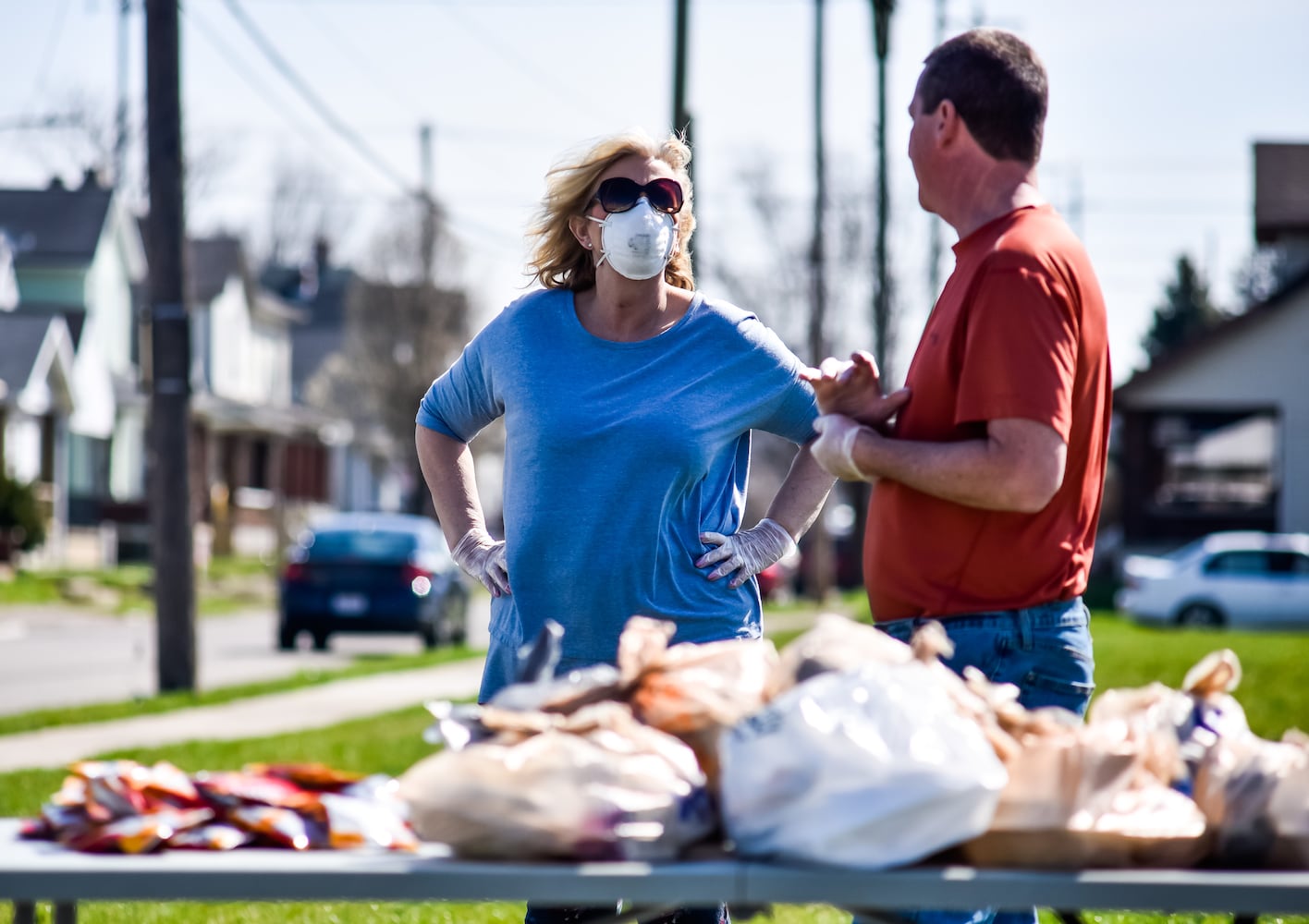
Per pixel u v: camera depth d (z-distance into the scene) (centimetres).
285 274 19150
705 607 1023
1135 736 710
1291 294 9069
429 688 3647
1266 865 695
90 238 10669
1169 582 7025
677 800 684
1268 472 10250
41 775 2200
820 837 662
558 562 1005
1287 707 3033
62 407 9588
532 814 666
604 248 1003
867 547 906
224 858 682
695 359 1021
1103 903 664
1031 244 825
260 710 3188
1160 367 9219
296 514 12569
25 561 8344
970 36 868
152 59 3534
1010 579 844
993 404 805
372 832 727
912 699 679
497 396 1062
